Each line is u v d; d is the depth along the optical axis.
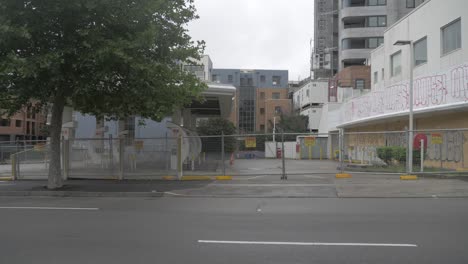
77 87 15.84
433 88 23.25
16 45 15.34
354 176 19.89
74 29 15.62
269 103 95.62
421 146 19.59
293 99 93.81
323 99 75.25
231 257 6.92
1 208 12.59
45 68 14.80
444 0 24.70
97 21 15.60
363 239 8.11
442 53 25.20
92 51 14.81
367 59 65.38
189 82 17.86
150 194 15.75
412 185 16.30
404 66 30.44
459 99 20.83
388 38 33.56
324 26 83.44
